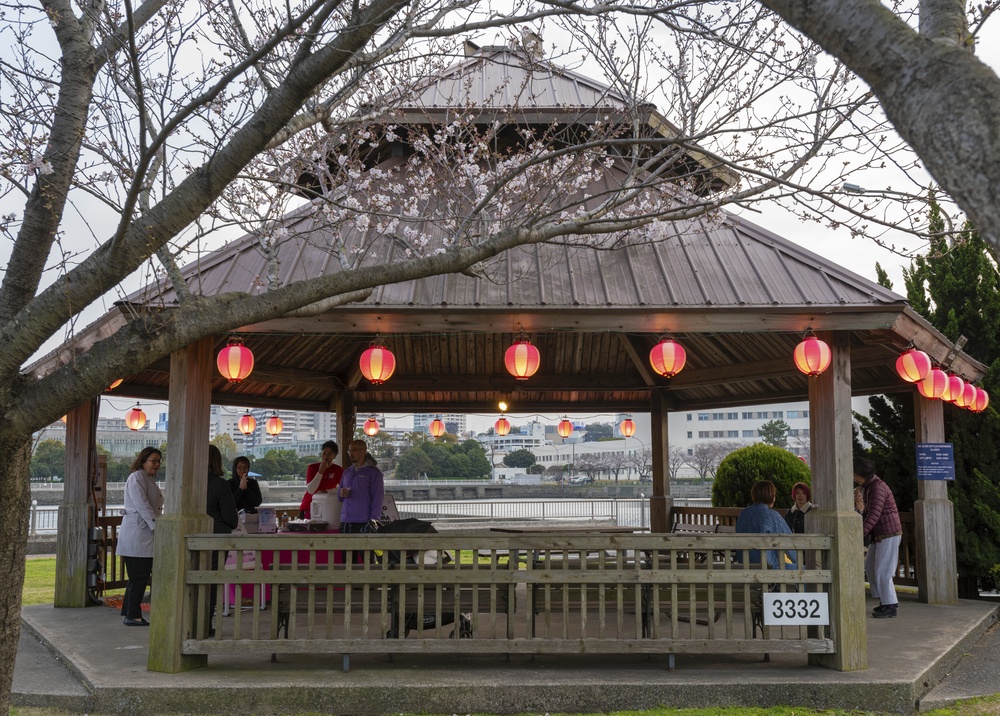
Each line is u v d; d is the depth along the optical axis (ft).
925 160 6.86
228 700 18.21
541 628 24.36
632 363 38.37
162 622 19.57
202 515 20.54
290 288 13.51
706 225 22.67
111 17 14.76
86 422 30.81
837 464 20.35
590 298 20.48
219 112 16.72
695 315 20.40
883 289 20.51
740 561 23.11
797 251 22.04
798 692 18.60
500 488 103.71
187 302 13.11
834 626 19.88
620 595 19.62
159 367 29.19
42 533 58.13
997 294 34.76
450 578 19.63
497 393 42.83
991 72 6.65
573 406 43.06
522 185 21.90
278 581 19.63
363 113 21.31
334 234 19.84
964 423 33.73
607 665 20.57
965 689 19.90
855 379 34.01
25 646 24.26
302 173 23.62
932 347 27.02
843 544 19.93
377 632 23.12
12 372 11.46
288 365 34.68
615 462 169.99
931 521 30.91
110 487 84.74
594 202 24.25
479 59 20.49
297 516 37.40
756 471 37.40
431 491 100.89
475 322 20.51
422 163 23.95
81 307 11.80
